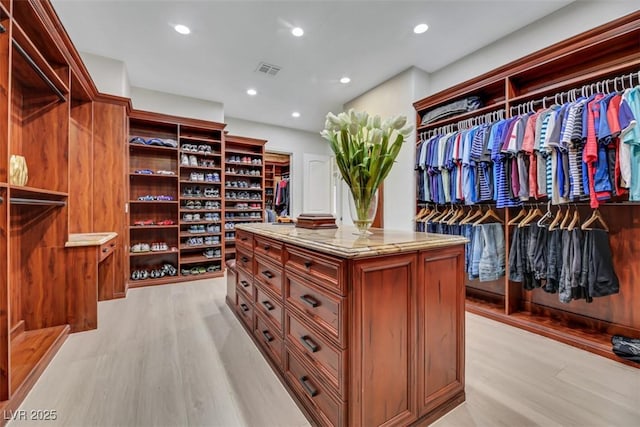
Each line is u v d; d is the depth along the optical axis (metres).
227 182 4.92
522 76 2.59
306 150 6.11
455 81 3.34
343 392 1.11
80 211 3.02
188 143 4.26
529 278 2.42
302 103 4.58
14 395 1.39
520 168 2.33
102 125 3.19
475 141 2.64
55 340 1.99
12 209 2.07
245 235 2.33
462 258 1.48
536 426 1.30
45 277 2.21
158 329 2.35
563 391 1.55
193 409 1.41
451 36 2.87
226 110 4.90
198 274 4.07
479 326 2.46
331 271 1.19
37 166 2.21
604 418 1.34
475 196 2.70
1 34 1.40
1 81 1.40
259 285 2.00
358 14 2.54
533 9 2.49
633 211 2.10
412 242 1.28
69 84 2.31
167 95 4.13
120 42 2.94
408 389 1.25
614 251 2.18
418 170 3.32
